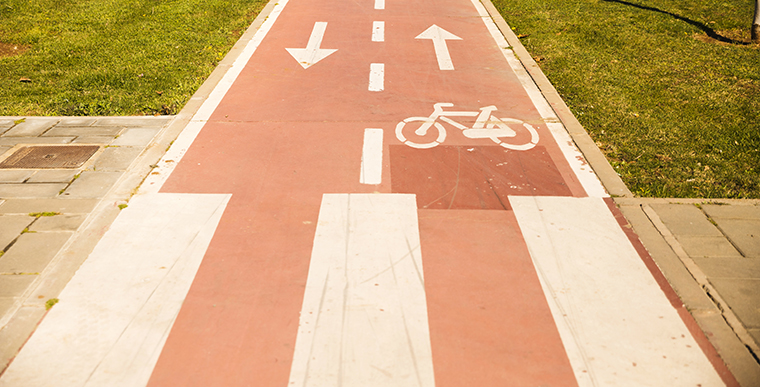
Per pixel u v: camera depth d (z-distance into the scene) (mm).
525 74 8305
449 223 4766
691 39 9898
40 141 6074
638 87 7863
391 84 7863
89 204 4965
